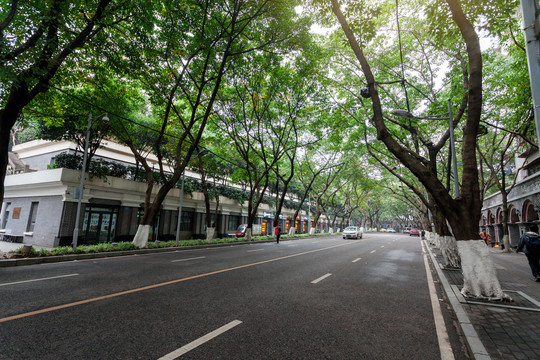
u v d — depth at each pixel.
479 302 5.88
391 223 112.06
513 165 27.72
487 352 3.52
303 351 3.57
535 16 3.17
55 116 14.79
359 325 4.58
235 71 16.30
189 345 3.60
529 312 5.26
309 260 12.55
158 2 11.72
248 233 25.06
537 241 8.62
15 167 25.50
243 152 23.52
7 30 8.95
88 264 9.88
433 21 7.74
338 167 34.69
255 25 14.24
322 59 15.46
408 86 15.19
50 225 17.78
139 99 17.69
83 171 13.20
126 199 20.78
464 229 6.60
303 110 19.81
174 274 8.23
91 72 13.93
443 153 20.05
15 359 3.07
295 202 48.94
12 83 7.89
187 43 14.22
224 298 5.78
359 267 10.96
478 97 6.57
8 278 7.17
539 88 3.04
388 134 7.05
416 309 5.61
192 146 15.34
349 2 7.87
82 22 11.28
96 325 4.13
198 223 28.05
